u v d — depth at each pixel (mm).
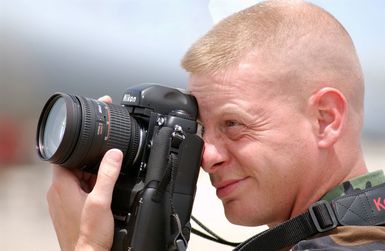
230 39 5812
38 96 27750
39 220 20844
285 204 5707
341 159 5691
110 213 5691
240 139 5680
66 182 5965
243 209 5766
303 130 5594
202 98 5898
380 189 5297
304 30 5730
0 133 25047
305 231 5309
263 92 5605
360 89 5973
